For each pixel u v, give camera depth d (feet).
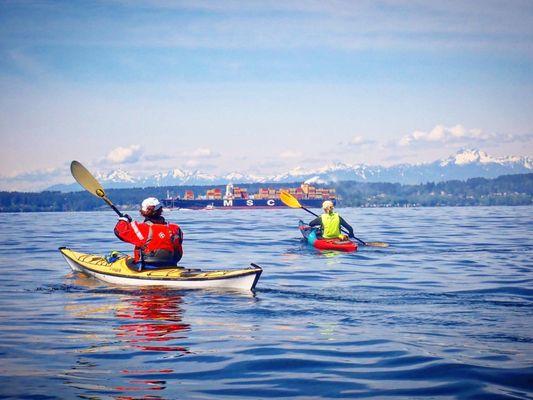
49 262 54.08
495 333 24.71
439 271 46.93
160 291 35.19
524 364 20.06
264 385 18.33
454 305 31.30
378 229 111.75
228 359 21.07
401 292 35.70
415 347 22.41
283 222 155.33
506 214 234.79
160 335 24.56
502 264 51.90
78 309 30.19
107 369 19.80
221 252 63.41
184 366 20.21
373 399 17.10
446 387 17.98
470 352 21.66
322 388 18.08
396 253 62.03
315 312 29.25
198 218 204.85
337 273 45.55
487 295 34.68
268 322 27.02
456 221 155.12
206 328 25.81
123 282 37.70
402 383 18.45
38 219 209.67
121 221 37.47
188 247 70.23
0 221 186.70
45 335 24.56
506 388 17.80
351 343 23.18
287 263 52.60
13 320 27.58
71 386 17.95
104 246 73.77
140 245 37.42
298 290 36.22
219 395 17.38
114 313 29.09
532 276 43.75
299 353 21.84
